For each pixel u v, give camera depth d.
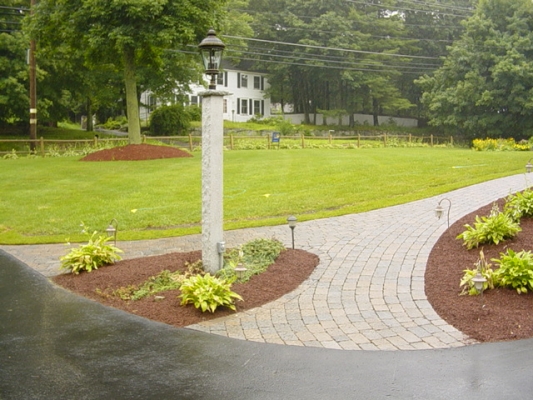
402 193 12.79
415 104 51.31
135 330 5.48
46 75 29.78
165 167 18.02
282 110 56.75
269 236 9.23
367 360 4.66
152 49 21.22
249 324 5.57
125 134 41.34
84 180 15.77
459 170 15.70
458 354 4.72
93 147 26.23
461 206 10.66
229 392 4.16
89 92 34.50
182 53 29.52
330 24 46.50
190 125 40.22
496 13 37.84
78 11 19.45
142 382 4.36
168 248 8.88
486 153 21.83
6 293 6.79
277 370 4.52
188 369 4.57
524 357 4.60
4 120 32.78
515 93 35.69
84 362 4.75
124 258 8.28
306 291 6.52
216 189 6.89
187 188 13.99
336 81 49.75
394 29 48.47
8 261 8.37
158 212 11.47
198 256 7.70
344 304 6.05
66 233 10.14
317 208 11.58
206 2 20.28
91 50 21.38
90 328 5.57
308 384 4.26
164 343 5.14
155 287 6.69
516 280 5.98
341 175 15.41
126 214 11.37
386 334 5.21
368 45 48.03
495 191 12.04
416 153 22.06
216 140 6.86
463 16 50.09
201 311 5.91
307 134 44.12
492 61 36.66
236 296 6.00
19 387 4.30
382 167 16.77
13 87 28.14
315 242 8.73
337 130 47.66
